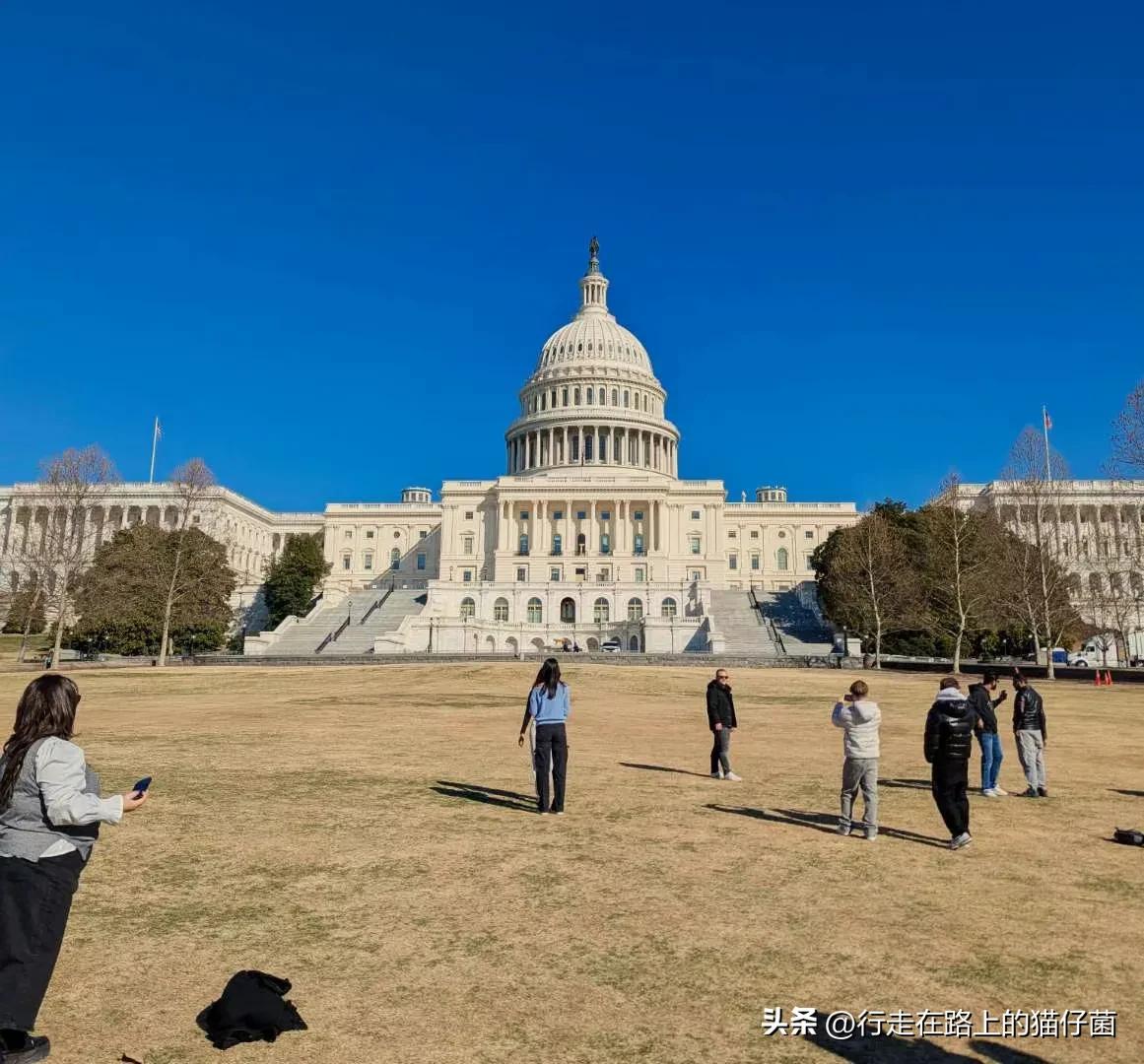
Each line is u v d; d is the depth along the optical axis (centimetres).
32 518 11212
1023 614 7294
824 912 1187
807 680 5716
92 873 1328
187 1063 792
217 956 1027
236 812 1725
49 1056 799
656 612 12838
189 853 1436
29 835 789
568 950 1054
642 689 5169
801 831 1623
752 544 17175
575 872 1356
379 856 1430
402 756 2464
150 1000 915
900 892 1275
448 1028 862
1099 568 7944
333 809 1758
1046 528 8525
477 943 1072
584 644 11938
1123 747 2847
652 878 1330
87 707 4122
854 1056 816
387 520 18000
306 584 13112
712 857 1444
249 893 1248
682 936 1099
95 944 1059
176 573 8962
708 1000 926
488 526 16050
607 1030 862
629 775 2195
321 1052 814
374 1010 898
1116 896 1264
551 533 15525
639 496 15350
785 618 12350
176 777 2083
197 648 10450
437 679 5756
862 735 1586
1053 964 1021
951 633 8325
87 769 827
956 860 1441
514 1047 825
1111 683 5834
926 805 1872
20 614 9006
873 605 8462
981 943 1084
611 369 17662
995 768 1997
